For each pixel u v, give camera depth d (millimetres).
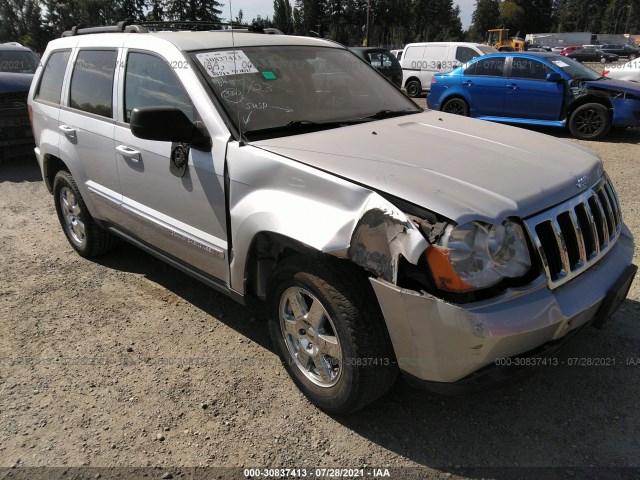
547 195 2336
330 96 3416
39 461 2436
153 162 3264
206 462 2420
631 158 8242
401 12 80875
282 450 2484
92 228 4367
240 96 3035
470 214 2074
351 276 2326
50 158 4547
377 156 2566
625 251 2791
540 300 2170
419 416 2684
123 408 2770
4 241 5086
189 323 3578
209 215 2977
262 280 2910
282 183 2553
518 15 94688
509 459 2402
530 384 2887
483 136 3023
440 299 2059
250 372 3049
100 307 3803
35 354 3248
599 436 2514
